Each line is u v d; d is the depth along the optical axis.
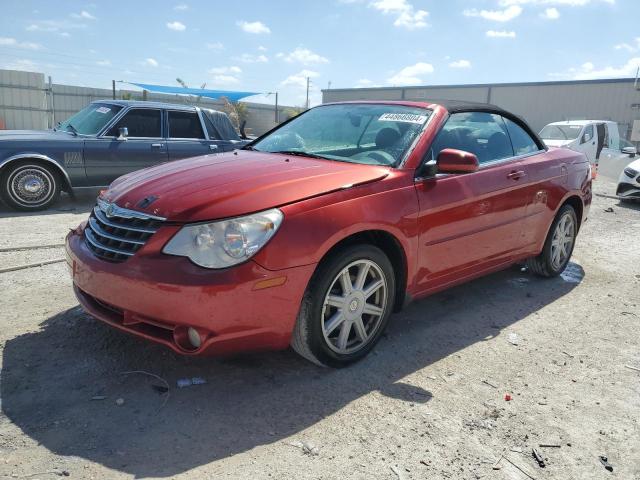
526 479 2.41
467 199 3.82
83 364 3.21
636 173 10.41
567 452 2.61
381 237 3.41
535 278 5.34
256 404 2.89
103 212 3.23
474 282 5.14
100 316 3.05
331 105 4.70
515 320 4.25
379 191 3.28
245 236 2.71
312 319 3.01
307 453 2.51
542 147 5.07
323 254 2.91
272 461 2.44
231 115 34.03
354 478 2.36
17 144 7.60
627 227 8.34
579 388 3.22
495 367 3.45
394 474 2.39
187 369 3.21
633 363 3.58
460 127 4.10
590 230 7.99
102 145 8.15
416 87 41.50
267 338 2.87
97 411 2.75
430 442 2.63
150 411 2.78
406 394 3.06
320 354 3.14
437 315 4.29
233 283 2.65
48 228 6.74
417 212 3.44
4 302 4.12
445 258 3.77
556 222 5.08
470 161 3.44
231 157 3.78
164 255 2.74
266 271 2.73
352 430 2.70
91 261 2.98
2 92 20.45
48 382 3.00
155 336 2.81
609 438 2.74
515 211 4.36
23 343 3.44
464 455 2.55
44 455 2.40
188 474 2.33
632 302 4.76
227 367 3.26
